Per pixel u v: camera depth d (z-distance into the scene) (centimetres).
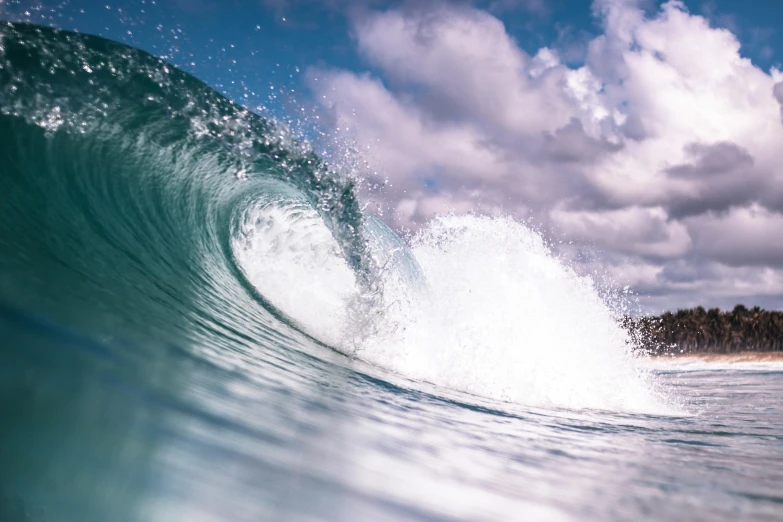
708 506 308
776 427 666
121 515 144
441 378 706
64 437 172
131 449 183
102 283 381
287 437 264
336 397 428
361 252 741
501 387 712
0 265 296
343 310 717
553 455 402
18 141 480
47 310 277
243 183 757
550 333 819
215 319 525
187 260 589
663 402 869
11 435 160
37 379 200
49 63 579
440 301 817
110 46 660
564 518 253
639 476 366
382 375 612
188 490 170
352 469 247
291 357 526
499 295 848
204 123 718
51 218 429
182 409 244
